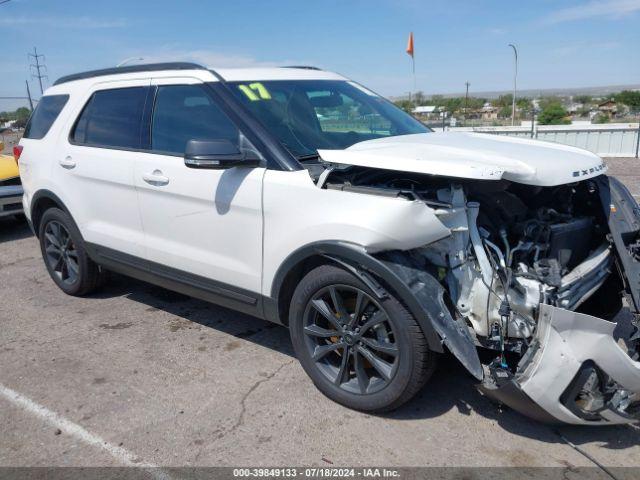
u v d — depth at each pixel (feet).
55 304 15.69
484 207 9.72
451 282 9.30
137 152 12.85
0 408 10.42
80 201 14.47
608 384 8.38
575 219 10.18
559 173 9.28
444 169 8.60
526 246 9.41
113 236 13.71
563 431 9.36
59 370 11.82
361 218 8.95
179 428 9.68
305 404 10.30
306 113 12.16
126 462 8.86
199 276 11.95
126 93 13.62
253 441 9.29
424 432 9.42
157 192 12.25
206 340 13.12
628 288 9.73
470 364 8.58
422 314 8.63
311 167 10.44
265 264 10.57
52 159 15.19
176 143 12.17
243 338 13.19
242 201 10.64
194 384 11.12
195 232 11.76
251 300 11.08
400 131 13.29
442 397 10.46
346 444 9.16
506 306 8.74
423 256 9.41
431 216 8.70
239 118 11.12
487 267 9.03
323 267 9.83
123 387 11.07
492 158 9.41
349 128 12.69
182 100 12.30
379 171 9.91
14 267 19.56
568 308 9.35
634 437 9.16
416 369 9.05
